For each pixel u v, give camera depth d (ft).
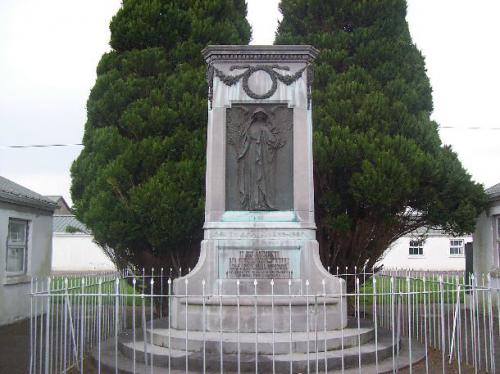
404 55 47.42
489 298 28.48
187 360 26.53
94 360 30.42
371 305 54.03
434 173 42.75
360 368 26.07
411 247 130.52
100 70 47.57
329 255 45.42
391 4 47.62
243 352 27.96
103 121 46.34
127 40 46.83
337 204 42.93
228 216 32.76
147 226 41.75
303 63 33.83
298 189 32.89
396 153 41.96
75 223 145.59
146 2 46.80
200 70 45.55
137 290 46.75
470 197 45.52
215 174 33.01
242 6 52.39
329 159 42.04
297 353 27.96
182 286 31.89
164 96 44.75
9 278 48.19
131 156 42.52
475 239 56.13
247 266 32.01
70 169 46.93
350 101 43.93
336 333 30.07
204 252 32.32
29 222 52.75
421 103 47.06
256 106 33.58
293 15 49.75
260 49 33.45
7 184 53.57
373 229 44.62
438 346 34.63
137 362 28.94
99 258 135.95
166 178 41.52
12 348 36.52
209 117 33.88
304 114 33.50
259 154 33.09
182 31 47.26
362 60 46.73
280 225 32.37
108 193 42.29
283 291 31.68
